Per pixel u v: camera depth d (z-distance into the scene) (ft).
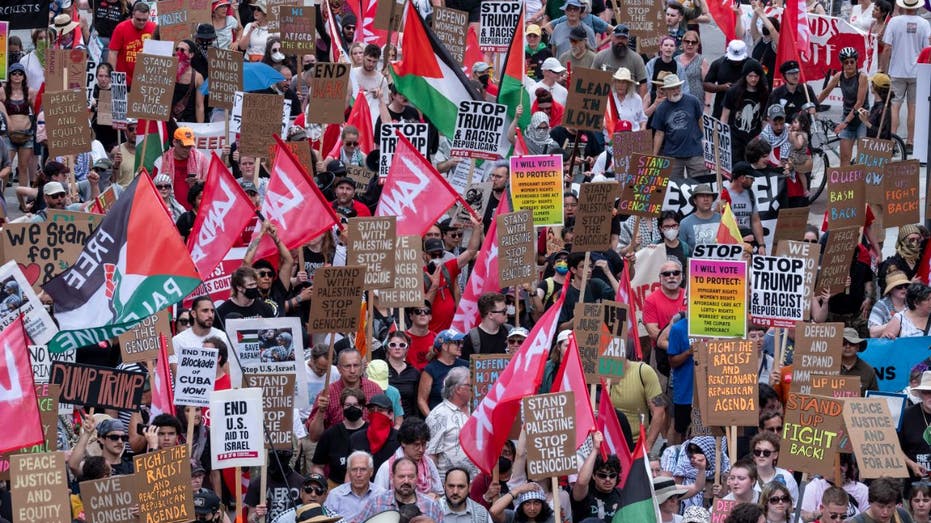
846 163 299.58
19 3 300.40
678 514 174.19
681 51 335.47
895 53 311.06
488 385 182.50
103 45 320.09
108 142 290.15
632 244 228.22
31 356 169.17
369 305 198.59
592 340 182.80
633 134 247.29
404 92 266.36
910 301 205.87
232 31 316.19
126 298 173.78
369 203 249.55
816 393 182.60
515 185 217.77
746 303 193.26
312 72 252.42
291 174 210.79
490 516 168.35
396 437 181.27
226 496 182.60
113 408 166.61
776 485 164.04
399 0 336.49
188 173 253.03
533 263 205.67
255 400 163.32
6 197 285.64
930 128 232.94
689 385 200.54
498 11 274.57
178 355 174.19
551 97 288.30
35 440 154.81
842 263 218.38
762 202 249.96
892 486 162.71
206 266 207.41
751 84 283.18
